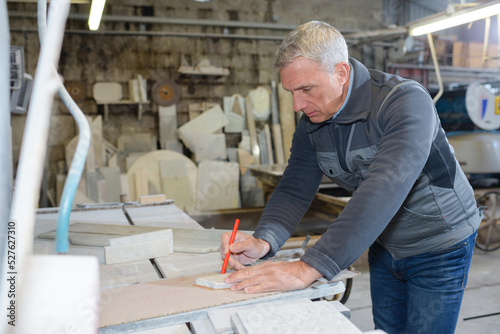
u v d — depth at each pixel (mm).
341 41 924
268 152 5820
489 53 6055
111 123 5348
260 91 5863
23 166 378
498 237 3822
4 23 369
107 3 5289
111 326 657
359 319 2480
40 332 452
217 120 5629
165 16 5504
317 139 1140
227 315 680
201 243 1157
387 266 1256
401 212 1091
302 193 1205
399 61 6176
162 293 789
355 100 992
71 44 5180
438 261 1095
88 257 527
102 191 4973
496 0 2268
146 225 1489
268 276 793
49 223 1516
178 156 5340
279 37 5910
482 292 2854
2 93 370
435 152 996
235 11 5773
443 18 2688
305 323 588
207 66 5516
